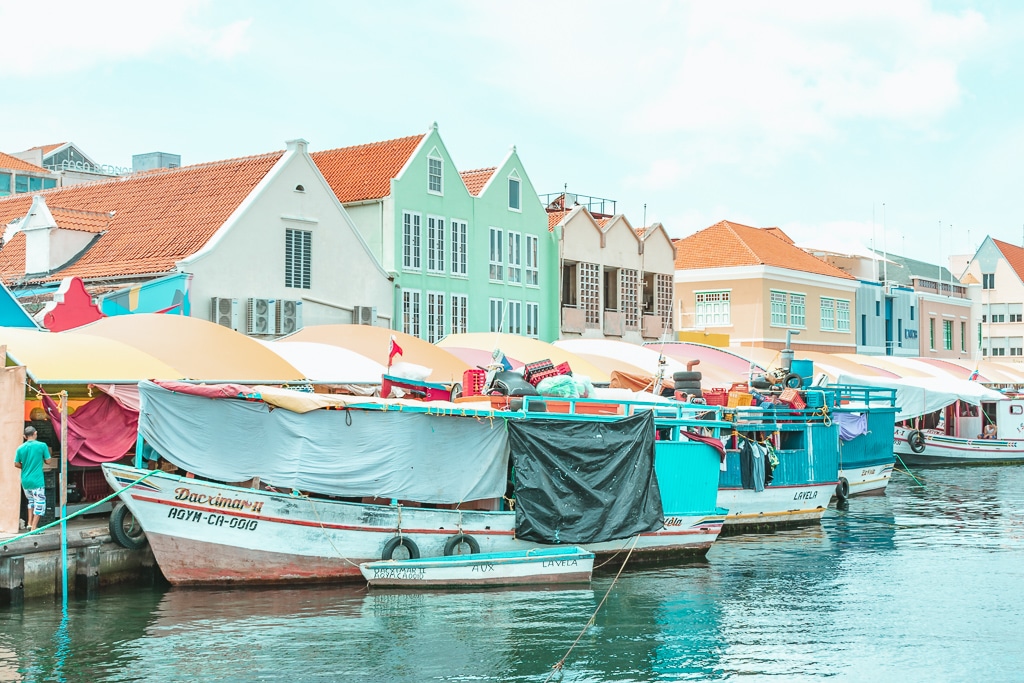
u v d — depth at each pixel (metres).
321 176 38.34
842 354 63.97
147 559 21.41
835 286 71.06
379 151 44.94
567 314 51.50
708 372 43.34
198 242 34.78
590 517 23.66
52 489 20.78
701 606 21.14
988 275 104.62
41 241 37.41
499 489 23.22
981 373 69.38
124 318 27.23
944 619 20.31
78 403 22.45
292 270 37.16
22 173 66.81
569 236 51.81
